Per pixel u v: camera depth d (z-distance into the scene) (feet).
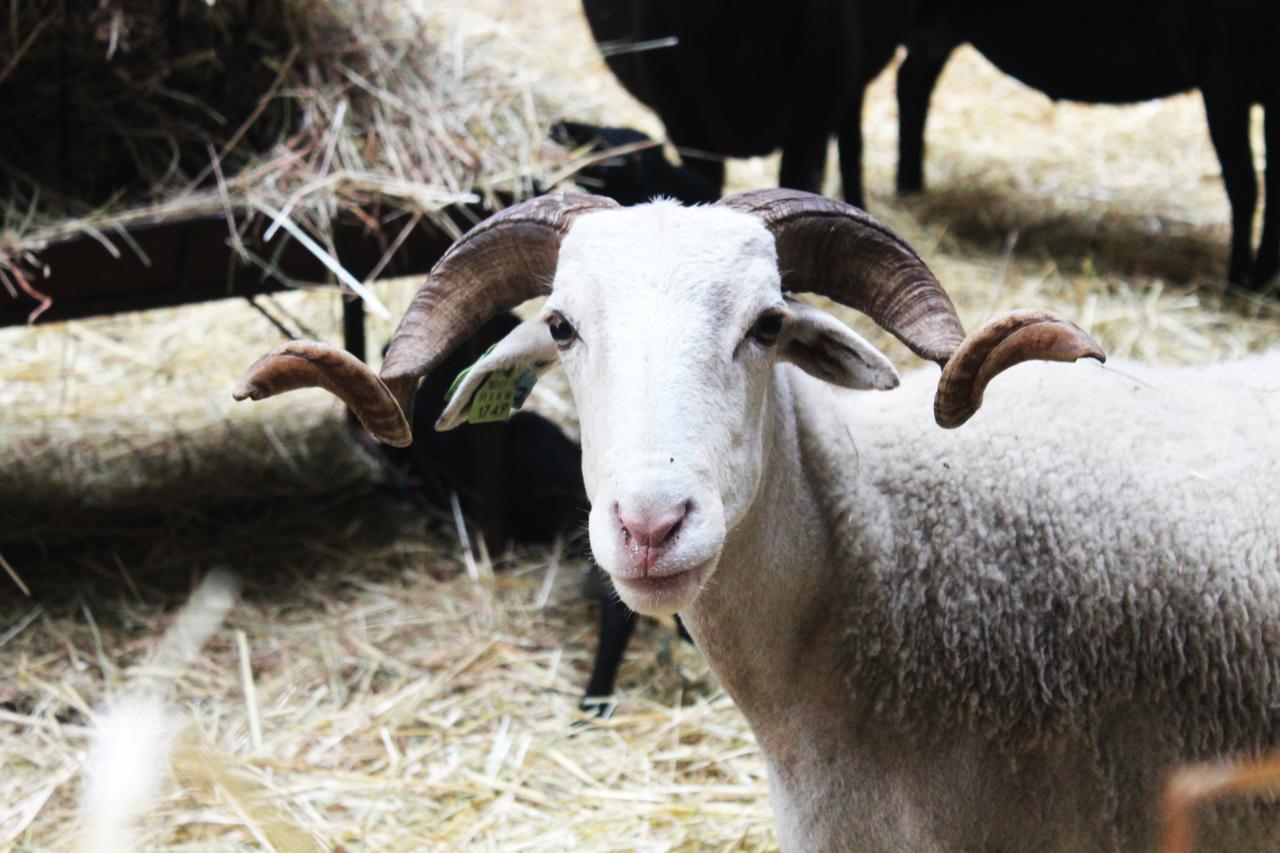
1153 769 8.29
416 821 11.50
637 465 6.97
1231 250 20.36
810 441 8.66
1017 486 8.52
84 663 13.75
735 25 17.94
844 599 8.58
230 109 15.06
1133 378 8.39
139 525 16.25
